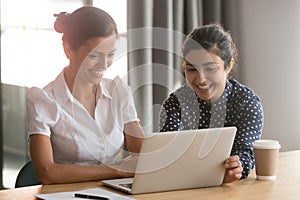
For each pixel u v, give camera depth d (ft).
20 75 11.95
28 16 11.96
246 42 12.94
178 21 12.78
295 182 6.79
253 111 7.54
